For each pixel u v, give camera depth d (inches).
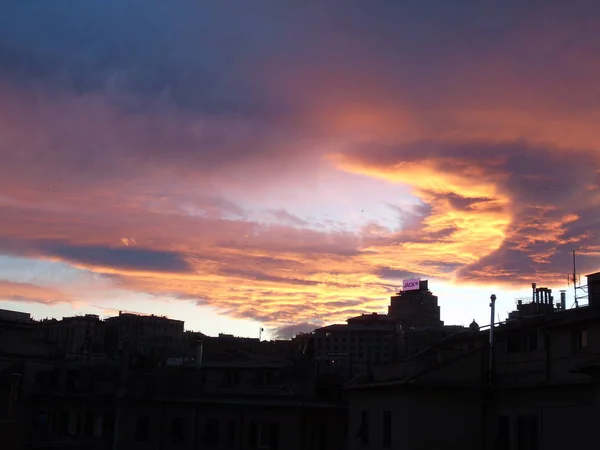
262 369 2237.9
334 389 2251.5
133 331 7283.5
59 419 2484.0
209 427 2188.7
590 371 1045.8
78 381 2534.5
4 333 2780.5
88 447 2233.0
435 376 1465.3
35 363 2613.2
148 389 2353.6
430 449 1432.1
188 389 2289.6
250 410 2126.0
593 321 1240.8
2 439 1430.9
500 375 1486.2
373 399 1622.8
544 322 1376.7
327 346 6648.6
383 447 1539.1
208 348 4699.8
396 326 6638.8
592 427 1172.5
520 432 1364.4
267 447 1957.4
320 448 2111.2
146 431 2295.8
